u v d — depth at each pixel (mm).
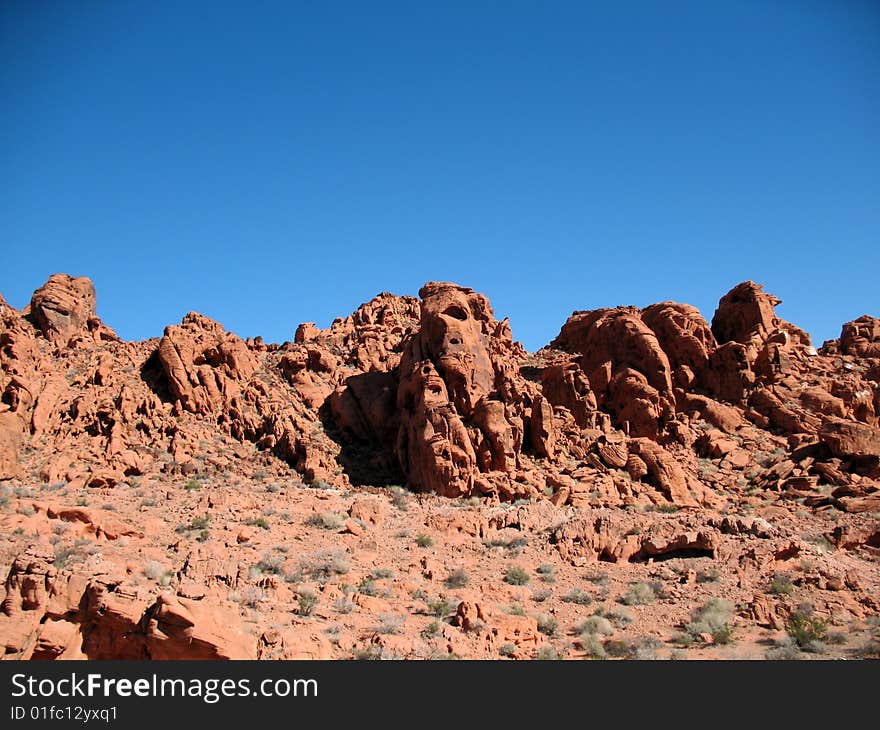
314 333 58375
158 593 19766
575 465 42312
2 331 42969
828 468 40875
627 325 51062
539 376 53219
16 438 37188
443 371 43594
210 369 46844
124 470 38156
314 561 28594
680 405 49250
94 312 52500
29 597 18000
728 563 30438
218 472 40219
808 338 57219
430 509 36969
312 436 45031
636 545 32344
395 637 21812
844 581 28719
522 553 32281
